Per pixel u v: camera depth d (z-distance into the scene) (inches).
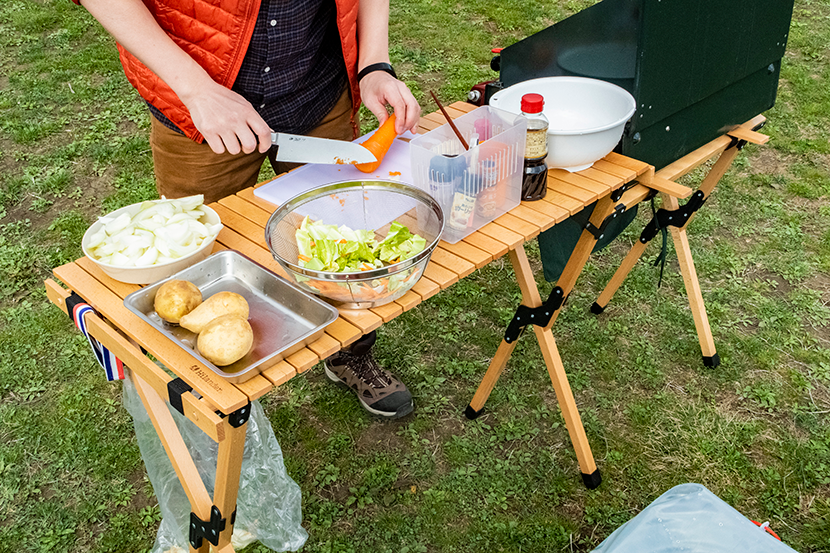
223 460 51.5
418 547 76.2
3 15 201.8
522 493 81.8
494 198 61.4
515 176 62.9
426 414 92.6
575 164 67.6
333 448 87.7
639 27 64.7
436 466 85.5
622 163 71.3
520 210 64.2
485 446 87.8
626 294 111.6
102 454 86.6
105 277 57.2
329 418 91.9
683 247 90.7
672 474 83.4
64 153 145.7
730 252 120.3
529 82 72.9
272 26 64.1
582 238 72.4
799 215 129.6
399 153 72.6
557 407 93.0
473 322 108.0
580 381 96.5
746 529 62.8
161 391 50.4
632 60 67.1
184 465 59.7
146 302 52.3
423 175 60.2
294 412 92.6
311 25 68.4
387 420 91.6
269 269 55.4
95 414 92.2
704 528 63.2
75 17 201.5
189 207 60.6
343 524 78.7
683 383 96.0
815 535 75.8
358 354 89.8
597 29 68.6
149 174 140.6
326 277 49.4
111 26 56.9
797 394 93.6
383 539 77.2
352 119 81.3
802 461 84.0
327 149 63.4
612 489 81.9
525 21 205.0
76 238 123.2
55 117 159.3
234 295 50.9
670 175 77.3
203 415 46.5
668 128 76.2
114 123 157.2
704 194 87.3
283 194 67.4
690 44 71.4
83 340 103.8
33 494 82.1
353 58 73.4
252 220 64.5
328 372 94.7
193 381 46.6
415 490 82.5
